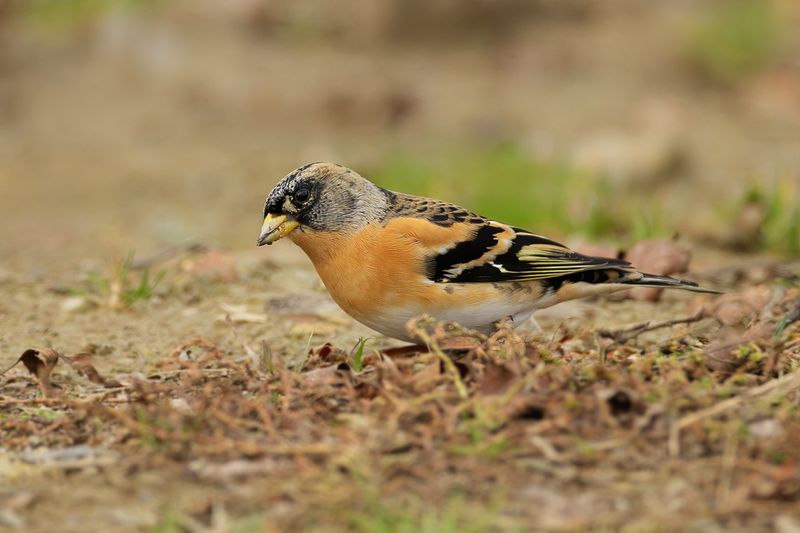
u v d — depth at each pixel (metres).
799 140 20.64
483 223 9.04
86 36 25.30
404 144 20.41
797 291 10.52
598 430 7.00
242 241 15.20
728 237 14.30
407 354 8.95
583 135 20.50
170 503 6.54
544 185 16.94
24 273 13.22
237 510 6.43
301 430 7.21
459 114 21.95
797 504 6.34
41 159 20.02
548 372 7.46
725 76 23.89
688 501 6.38
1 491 6.77
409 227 8.66
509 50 25.17
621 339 9.34
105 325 11.02
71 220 16.44
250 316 11.15
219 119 22.11
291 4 26.05
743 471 6.62
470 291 8.71
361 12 25.81
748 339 8.12
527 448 6.89
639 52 24.94
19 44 25.09
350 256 8.70
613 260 9.16
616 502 6.39
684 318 10.53
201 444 7.11
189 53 24.42
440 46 25.69
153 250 14.66
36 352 8.82
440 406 7.25
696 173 18.64
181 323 11.05
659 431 7.00
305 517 6.32
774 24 25.30
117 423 7.69
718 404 7.14
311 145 20.58
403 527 6.08
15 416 8.05
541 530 6.14
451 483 6.57
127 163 19.70
